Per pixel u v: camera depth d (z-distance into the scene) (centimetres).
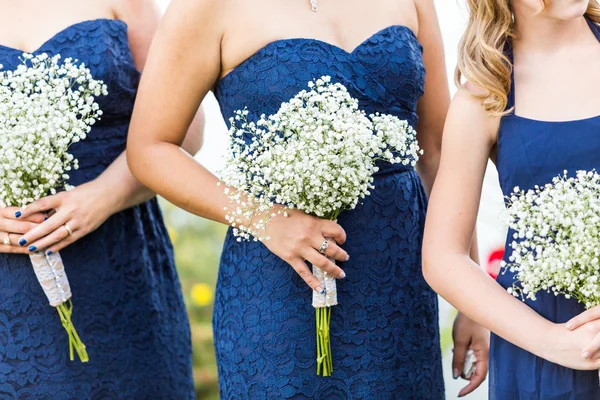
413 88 326
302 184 290
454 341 352
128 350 371
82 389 359
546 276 254
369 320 320
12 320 351
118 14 375
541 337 260
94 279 364
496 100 281
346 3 326
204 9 319
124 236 376
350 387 318
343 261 318
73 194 348
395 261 324
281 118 292
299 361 315
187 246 578
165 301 393
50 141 329
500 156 282
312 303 312
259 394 318
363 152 292
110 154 370
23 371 351
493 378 289
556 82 280
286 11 320
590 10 289
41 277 342
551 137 273
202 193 324
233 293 328
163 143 333
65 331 356
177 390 390
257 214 312
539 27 284
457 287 277
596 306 254
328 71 313
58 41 357
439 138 358
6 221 339
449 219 286
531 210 259
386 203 322
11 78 326
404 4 333
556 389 272
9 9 362
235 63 323
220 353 333
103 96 361
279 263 319
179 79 327
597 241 245
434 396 335
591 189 258
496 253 432
